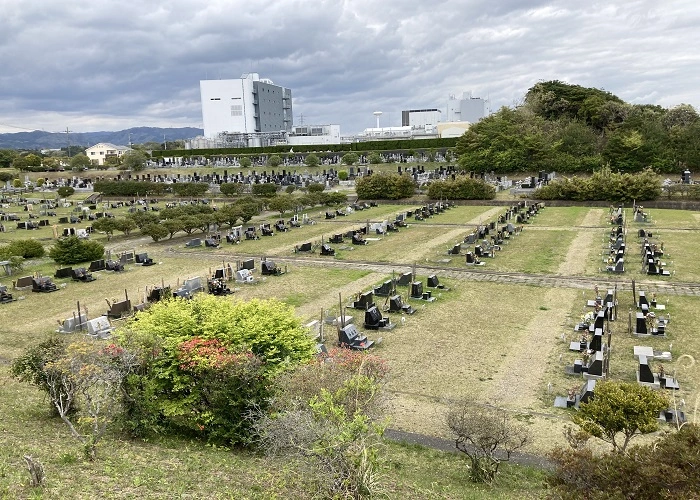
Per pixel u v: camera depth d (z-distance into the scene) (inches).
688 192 2672.2
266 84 7839.6
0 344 1064.8
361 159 4879.4
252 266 1649.9
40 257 1947.6
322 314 1110.4
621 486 416.8
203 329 693.9
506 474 596.4
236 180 4293.8
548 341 1020.5
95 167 5506.9
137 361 638.5
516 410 762.8
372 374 619.5
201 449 617.6
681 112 4119.1
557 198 2898.6
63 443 596.1
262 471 537.3
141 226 2367.1
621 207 2618.1
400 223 2373.3
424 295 1317.7
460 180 3083.2
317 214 2849.4
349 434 444.8
